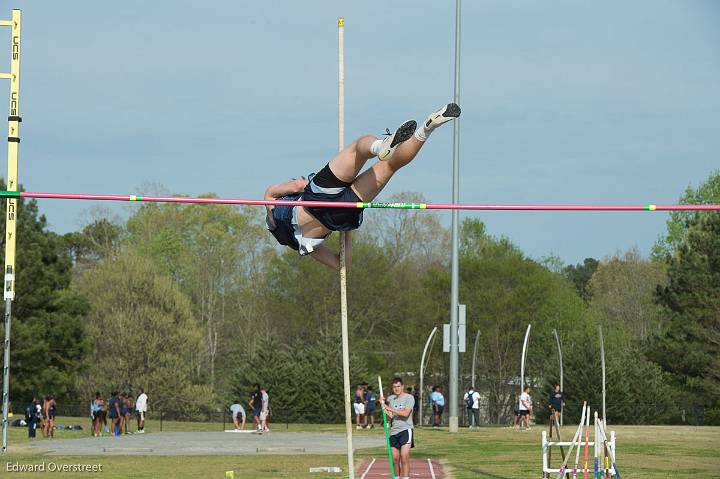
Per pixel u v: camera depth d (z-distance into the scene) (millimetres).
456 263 63750
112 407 67688
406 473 31438
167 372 103688
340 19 26562
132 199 25891
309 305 120625
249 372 94875
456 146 63469
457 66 63688
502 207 25469
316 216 22844
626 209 25656
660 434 62438
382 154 20656
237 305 126688
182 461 44156
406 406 31438
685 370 91000
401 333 120375
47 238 92062
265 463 42812
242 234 129000
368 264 119688
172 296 107250
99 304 106125
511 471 37781
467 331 114312
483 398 115938
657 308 136625
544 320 113812
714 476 36000
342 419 93375
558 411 72125
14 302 88125
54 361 91062
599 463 28812
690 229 99625
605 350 110000
